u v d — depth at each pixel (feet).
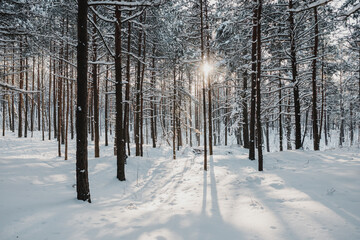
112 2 23.36
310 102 62.75
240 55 51.29
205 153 38.52
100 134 115.85
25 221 15.47
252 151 43.47
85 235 14.23
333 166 29.84
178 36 50.39
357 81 70.28
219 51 51.60
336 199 18.28
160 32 52.70
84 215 17.70
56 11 42.50
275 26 47.34
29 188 24.09
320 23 45.60
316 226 14.19
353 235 12.66
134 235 14.34
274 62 53.36
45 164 34.65
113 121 71.10
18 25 33.47
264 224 15.26
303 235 13.26
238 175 33.35
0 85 20.59
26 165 31.89
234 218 16.96
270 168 35.68
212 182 31.01
